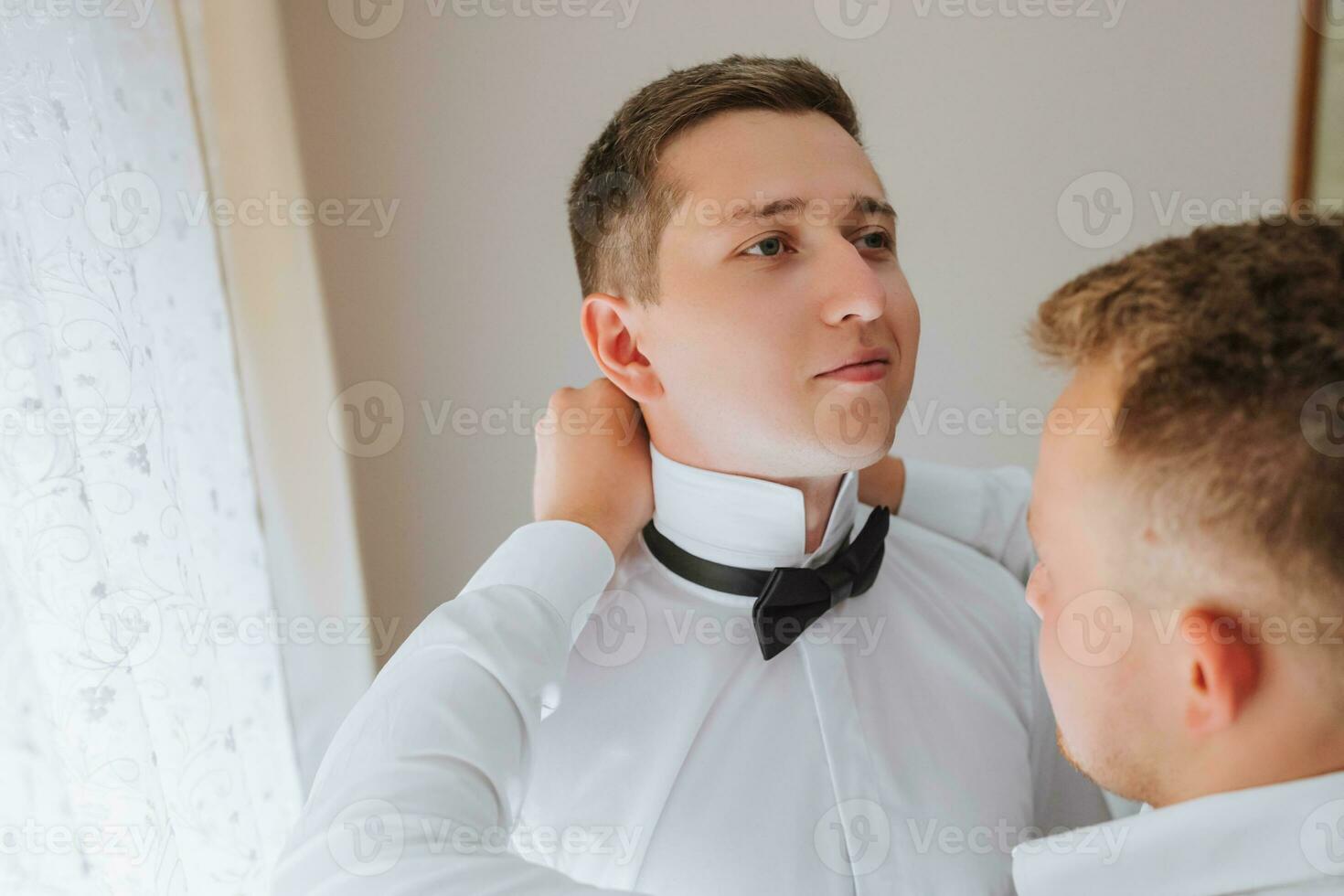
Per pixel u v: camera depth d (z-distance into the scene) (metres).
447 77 1.22
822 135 0.61
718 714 0.65
